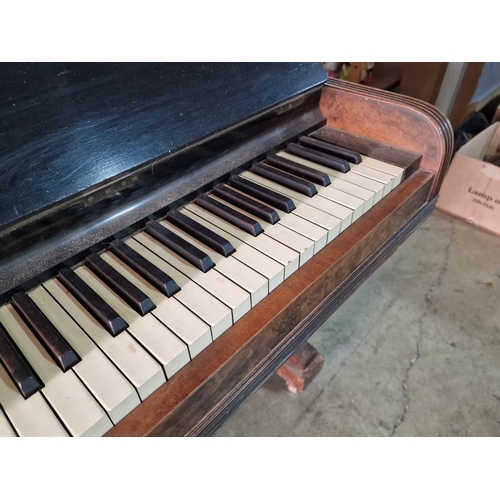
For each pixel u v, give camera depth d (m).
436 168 0.98
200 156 0.84
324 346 1.54
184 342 0.59
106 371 0.55
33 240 0.64
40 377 0.55
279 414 1.34
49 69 0.63
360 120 1.05
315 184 0.91
